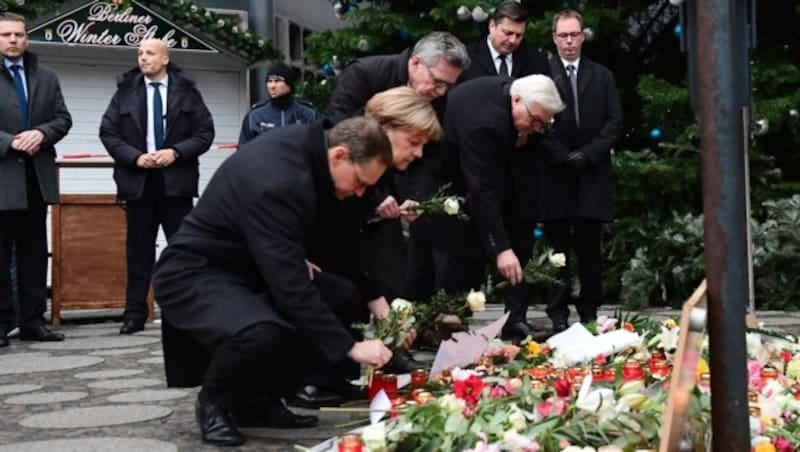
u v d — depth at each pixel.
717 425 2.14
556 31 7.11
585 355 4.38
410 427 2.85
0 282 6.94
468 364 4.23
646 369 4.08
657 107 9.77
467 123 5.24
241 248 3.76
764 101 9.53
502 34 6.66
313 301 3.61
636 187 9.68
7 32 7.08
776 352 4.37
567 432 2.84
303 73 13.59
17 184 6.98
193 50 11.78
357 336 4.15
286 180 3.61
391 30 10.00
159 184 7.57
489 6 9.49
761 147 10.38
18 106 7.13
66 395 4.91
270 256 3.59
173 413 4.43
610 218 6.96
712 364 2.14
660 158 9.84
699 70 2.10
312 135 3.69
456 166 5.42
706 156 2.09
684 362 2.09
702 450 2.50
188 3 11.47
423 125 4.13
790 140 10.56
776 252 9.20
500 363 4.54
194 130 7.68
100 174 11.93
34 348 6.75
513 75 6.81
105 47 11.44
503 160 5.32
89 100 11.84
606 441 2.82
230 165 3.77
